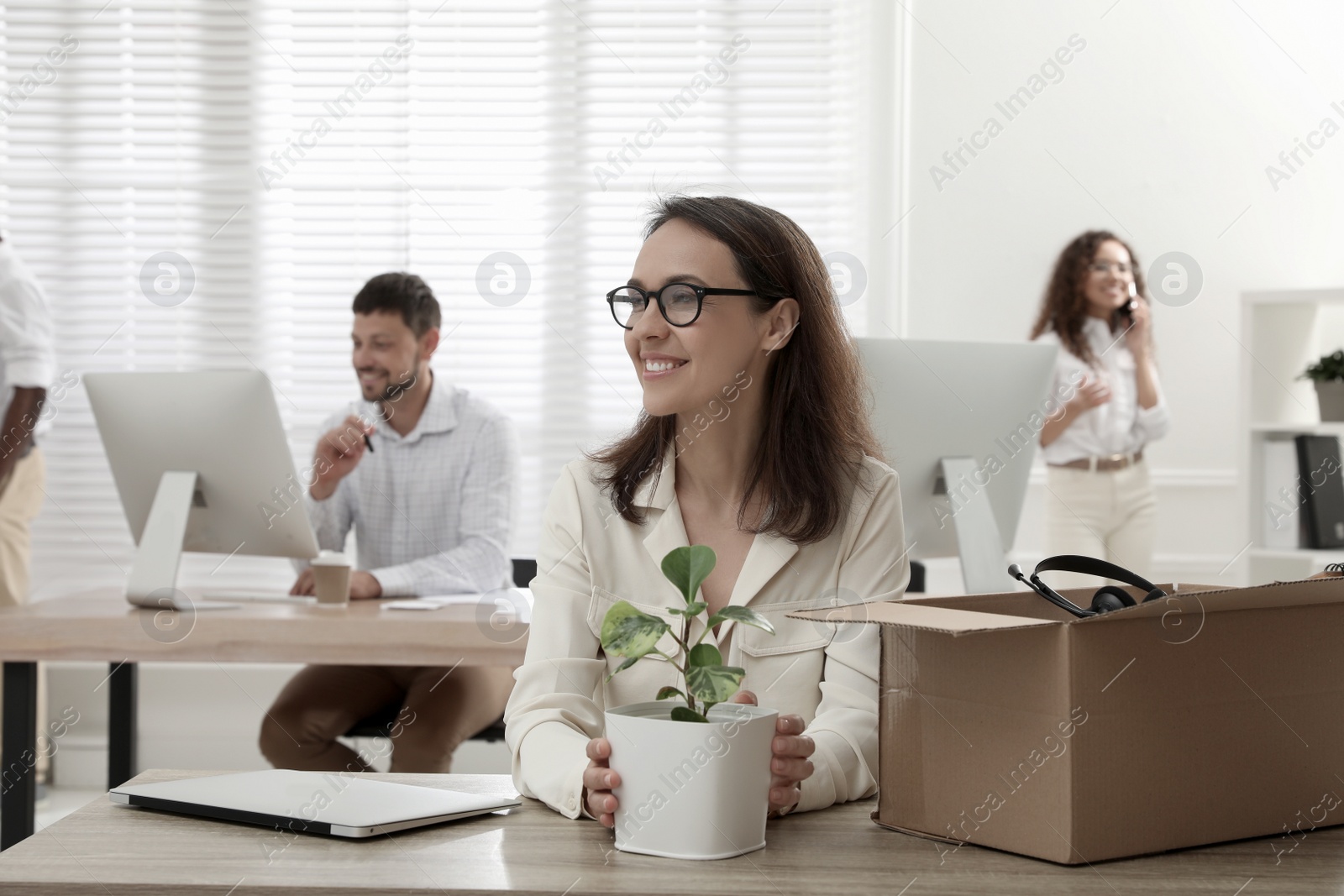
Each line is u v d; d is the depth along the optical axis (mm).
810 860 775
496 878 727
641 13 3377
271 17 3352
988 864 759
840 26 3377
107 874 721
